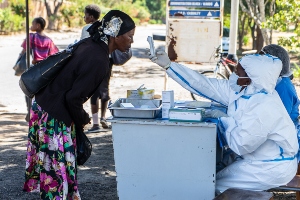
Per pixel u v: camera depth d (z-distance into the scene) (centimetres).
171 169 385
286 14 1136
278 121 371
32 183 423
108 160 632
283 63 435
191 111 374
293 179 407
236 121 378
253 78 374
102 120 793
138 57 2178
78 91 370
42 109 385
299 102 445
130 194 396
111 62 723
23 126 842
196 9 1012
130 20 389
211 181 380
